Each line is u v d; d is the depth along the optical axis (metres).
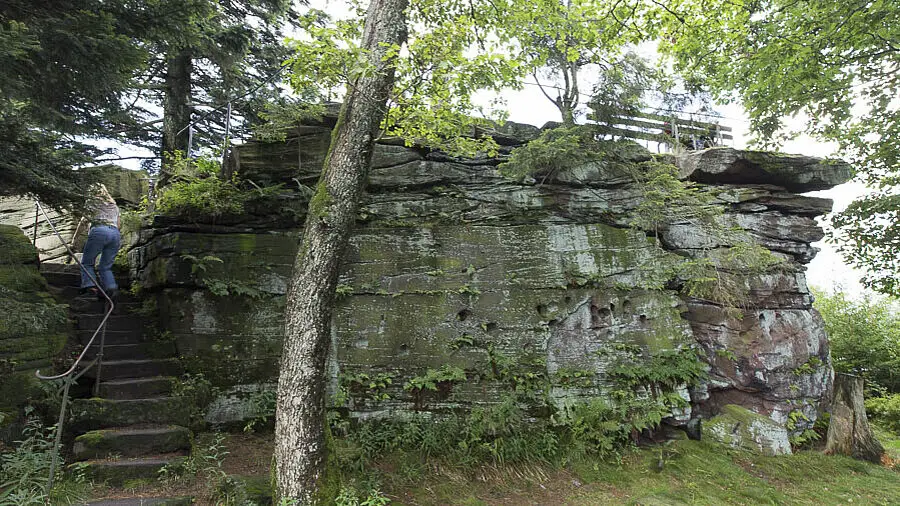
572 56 8.59
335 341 7.32
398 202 8.16
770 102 9.74
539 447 7.02
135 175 11.09
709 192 9.40
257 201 7.72
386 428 6.97
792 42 8.83
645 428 7.73
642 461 7.23
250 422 6.87
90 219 6.91
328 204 5.18
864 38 8.73
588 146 8.58
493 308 7.84
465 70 5.59
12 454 5.02
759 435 8.15
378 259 7.75
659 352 8.17
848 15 8.16
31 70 5.49
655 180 8.81
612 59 8.77
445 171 8.41
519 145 8.97
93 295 7.96
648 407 7.75
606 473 6.86
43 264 9.03
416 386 7.24
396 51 5.12
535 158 8.20
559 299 8.09
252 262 7.51
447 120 6.56
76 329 7.05
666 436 7.92
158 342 7.11
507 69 5.73
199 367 6.91
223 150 8.37
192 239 7.36
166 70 14.33
